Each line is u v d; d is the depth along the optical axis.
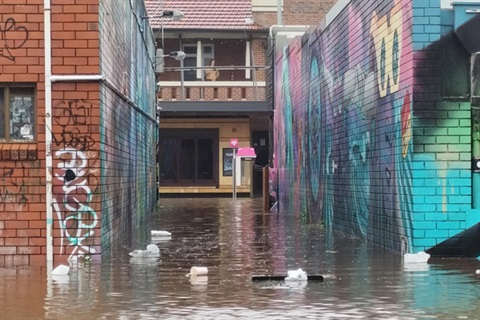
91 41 12.01
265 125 38.50
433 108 12.23
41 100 12.00
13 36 11.97
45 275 10.74
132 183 18.39
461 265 11.58
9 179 11.96
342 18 17.06
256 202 32.84
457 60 12.24
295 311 8.16
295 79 23.81
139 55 20.86
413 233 12.30
